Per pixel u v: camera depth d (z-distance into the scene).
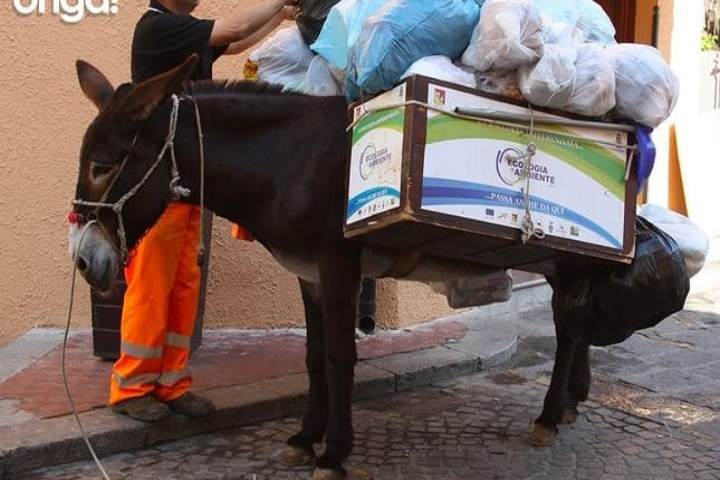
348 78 3.39
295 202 3.44
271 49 3.92
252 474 3.81
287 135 3.53
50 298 5.57
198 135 3.48
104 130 3.33
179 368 4.22
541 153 3.27
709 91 9.23
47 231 5.52
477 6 3.26
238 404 4.40
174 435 4.20
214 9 5.70
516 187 3.21
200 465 3.91
